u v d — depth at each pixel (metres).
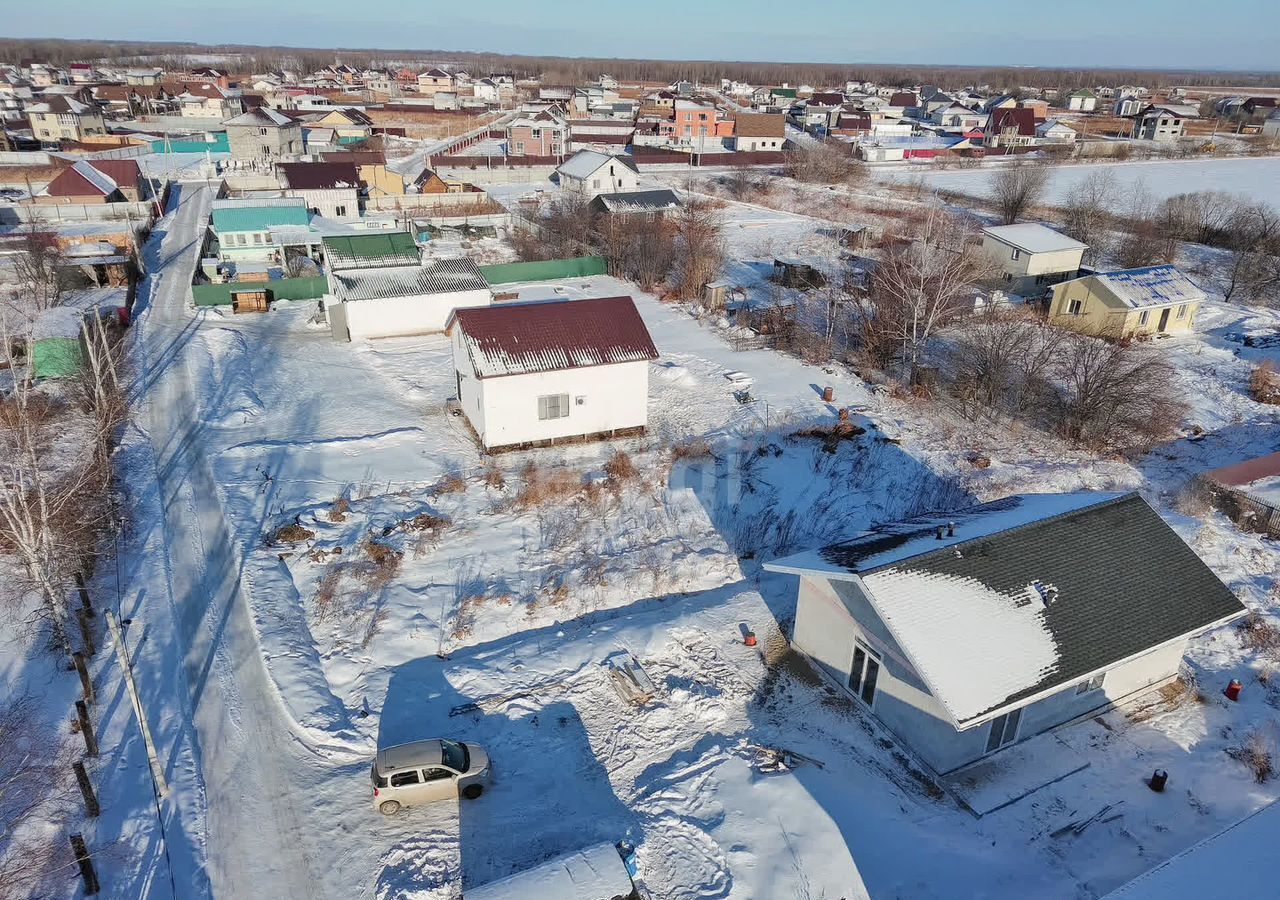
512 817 16.61
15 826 15.86
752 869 15.42
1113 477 31.89
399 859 15.66
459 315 32.50
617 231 59.31
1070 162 111.31
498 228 69.31
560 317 33.34
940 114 148.88
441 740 17.39
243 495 28.53
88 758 17.56
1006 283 55.19
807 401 37.69
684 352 43.28
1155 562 20.12
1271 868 12.61
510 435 32.16
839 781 17.44
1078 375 37.09
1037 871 15.43
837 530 27.81
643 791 17.33
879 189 91.44
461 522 27.50
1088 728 19.09
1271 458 31.38
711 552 26.20
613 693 20.00
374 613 22.69
